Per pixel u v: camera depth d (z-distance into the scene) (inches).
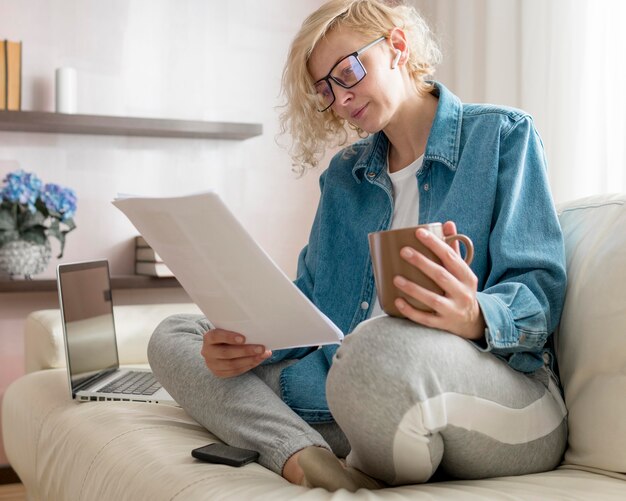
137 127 112.3
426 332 36.8
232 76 125.2
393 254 36.6
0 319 112.7
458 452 38.4
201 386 50.0
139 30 119.7
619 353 42.3
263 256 39.3
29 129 112.4
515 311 40.6
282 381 53.6
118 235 118.7
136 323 93.4
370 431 36.3
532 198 48.2
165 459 44.3
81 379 71.1
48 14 114.3
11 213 107.7
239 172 126.0
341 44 53.1
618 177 87.2
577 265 46.9
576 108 92.7
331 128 61.1
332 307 58.1
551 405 42.9
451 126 53.0
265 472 41.9
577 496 36.2
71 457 55.2
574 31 93.0
